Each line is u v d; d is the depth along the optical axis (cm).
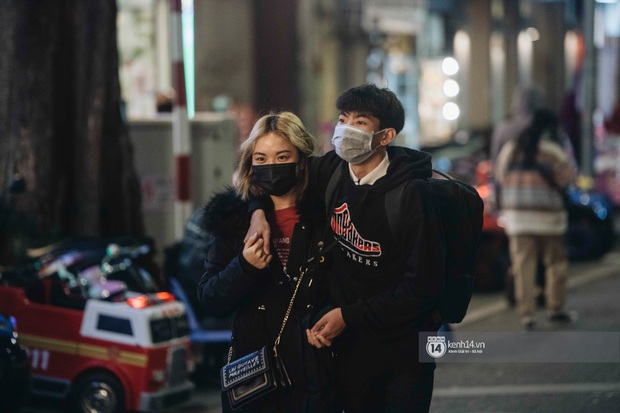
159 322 1500
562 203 2109
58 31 1945
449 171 3309
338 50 5144
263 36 4812
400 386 904
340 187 909
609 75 5356
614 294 2530
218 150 2358
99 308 1495
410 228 879
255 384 893
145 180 2245
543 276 2369
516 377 1709
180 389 1529
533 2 7638
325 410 903
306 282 906
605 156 4253
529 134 2094
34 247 1797
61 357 1500
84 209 1953
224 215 920
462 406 1534
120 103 2002
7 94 1914
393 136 897
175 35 2139
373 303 877
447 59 6238
